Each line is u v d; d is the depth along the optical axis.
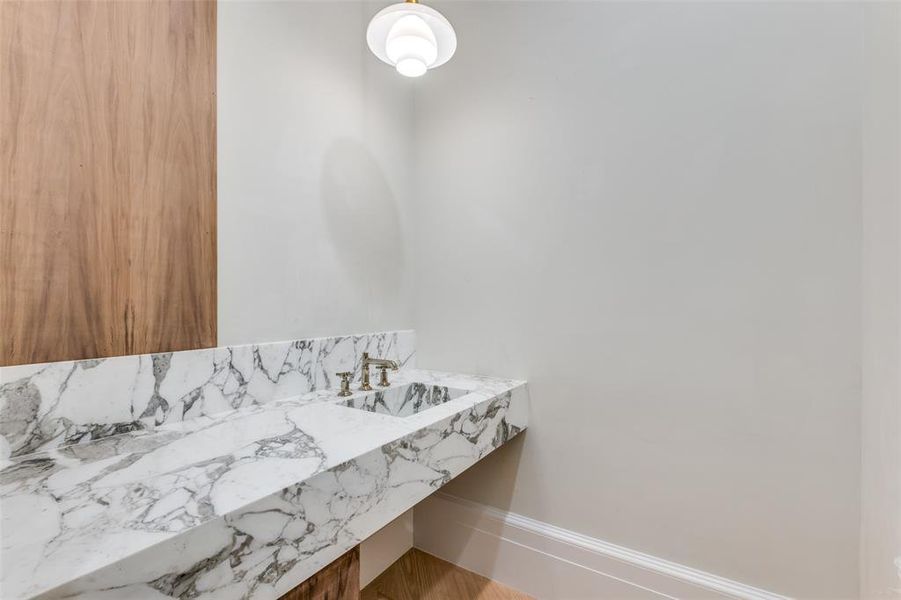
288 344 1.28
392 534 1.67
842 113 1.01
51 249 0.82
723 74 1.17
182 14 1.04
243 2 1.18
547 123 1.49
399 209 1.76
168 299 1.01
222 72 1.12
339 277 1.48
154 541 0.52
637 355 1.30
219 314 1.12
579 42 1.42
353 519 0.79
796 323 1.07
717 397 1.18
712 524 1.19
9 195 0.77
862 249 0.99
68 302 0.84
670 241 1.25
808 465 1.06
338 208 1.48
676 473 1.24
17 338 0.78
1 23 0.76
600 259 1.37
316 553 0.72
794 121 1.07
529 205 1.53
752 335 1.13
